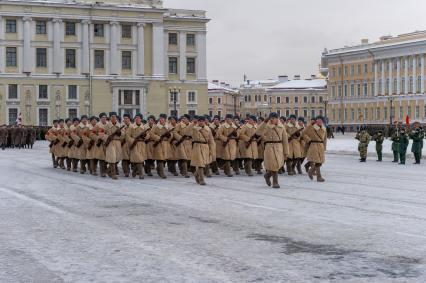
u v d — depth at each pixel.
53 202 15.22
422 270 8.16
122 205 14.59
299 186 18.98
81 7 83.00
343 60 113.38
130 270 8.22
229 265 8.44
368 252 9.23
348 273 8.02
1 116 80.81
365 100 107.94
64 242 10.09
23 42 81.44
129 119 22.31
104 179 22.02
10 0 80.19
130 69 86.38
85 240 10.23
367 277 7.82
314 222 11.94
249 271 8.11
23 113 81.81
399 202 15.00
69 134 25.88
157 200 15.52
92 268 8.35
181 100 90.12
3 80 80.81
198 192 17.38
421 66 95.94
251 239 10.24
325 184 19.64
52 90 83.00
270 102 148.50
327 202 14.99
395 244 9.81
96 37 84.69
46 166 29.28
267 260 8.73
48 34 82.75
